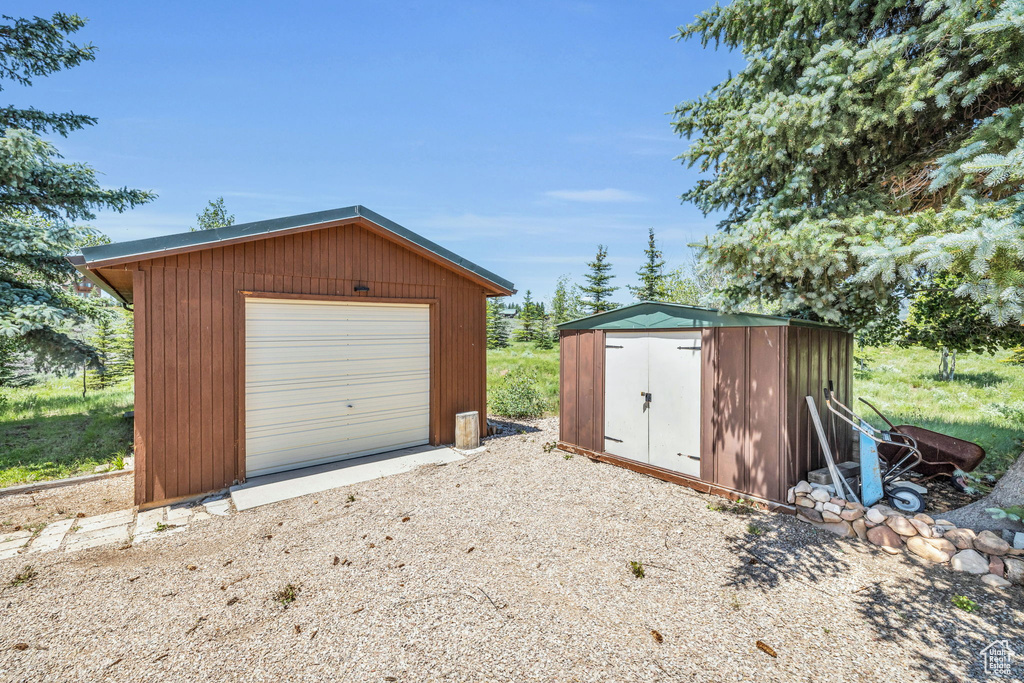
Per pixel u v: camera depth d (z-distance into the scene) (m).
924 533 3.70
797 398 4.63
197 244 5.20
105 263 4.70
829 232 4.18
